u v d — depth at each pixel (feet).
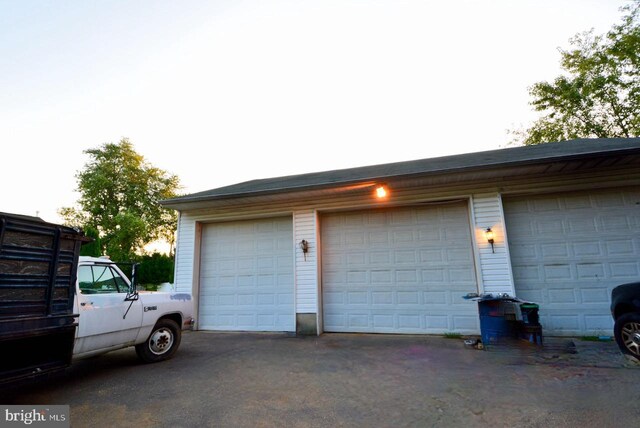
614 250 18.52
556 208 19.81
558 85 65.36
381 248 22.70
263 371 13.62
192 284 25.54
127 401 10.27
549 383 10.97
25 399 10.50
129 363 15.29
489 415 8.61
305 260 23.25
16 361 9.34
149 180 99.30
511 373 12.30
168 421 8.68
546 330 18.65
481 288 19.43
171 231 104.63
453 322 20.31
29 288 9.41
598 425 7.71
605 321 17.98
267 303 24.49
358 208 23.16
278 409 9.44
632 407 8.68
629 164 18.04
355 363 14.58
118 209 90.22
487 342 16.78
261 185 29.96
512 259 19.89
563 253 19.24
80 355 11.93
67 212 89.35
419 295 21.31
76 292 11.97
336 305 22.88
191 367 14.44
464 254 20.86
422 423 8.27
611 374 11.67
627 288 13.75
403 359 15.02
